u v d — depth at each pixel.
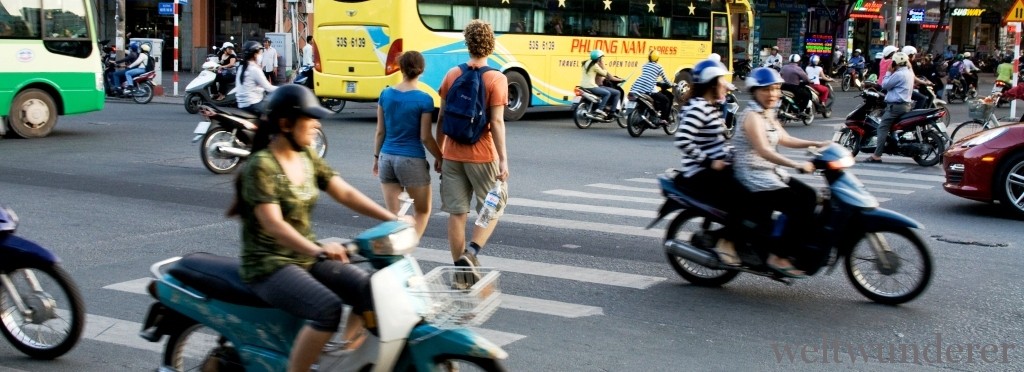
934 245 9.12
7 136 16.66
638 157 15.81
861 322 6.59
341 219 10.09
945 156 11.16
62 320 5.61
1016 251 8.91
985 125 18.11
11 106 16.33
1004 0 57.84
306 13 29.11
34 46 16.56
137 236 9.09
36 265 5.52
